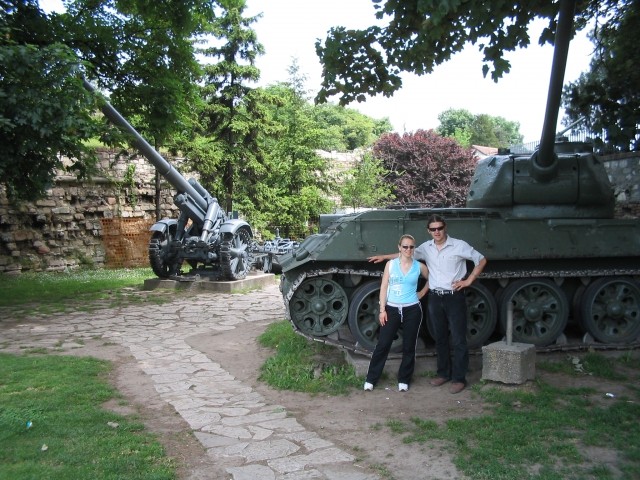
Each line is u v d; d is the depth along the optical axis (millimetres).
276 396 6227
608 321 7590
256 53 24625
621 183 17031
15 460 4344
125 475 4121
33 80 9961
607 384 6340
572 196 7645
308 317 7340
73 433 4922
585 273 7277
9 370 7000
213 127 25172
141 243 21672
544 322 7492
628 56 7344
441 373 6453
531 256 7004
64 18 13336
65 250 19562
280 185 26750
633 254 7133
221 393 6344
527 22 6738
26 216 18562
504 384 6141
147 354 8164
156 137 15375
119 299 13438
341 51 7484
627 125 7285
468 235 7051
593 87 7480
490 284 7598
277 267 18922
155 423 5375
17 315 11305
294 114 27031
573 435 4836
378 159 32875
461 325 6270
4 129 9570
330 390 6348
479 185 8125
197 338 9273
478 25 6547
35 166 10969
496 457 4473
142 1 13328
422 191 34500
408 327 6281
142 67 14391
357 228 7062
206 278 15438
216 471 4320
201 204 15508
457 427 5086
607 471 4133
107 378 6906
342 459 4527
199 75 15602
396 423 5270
